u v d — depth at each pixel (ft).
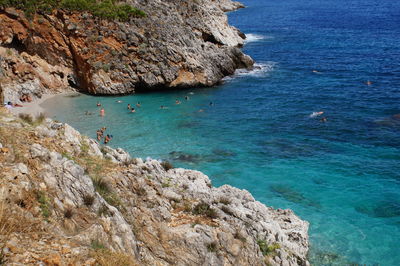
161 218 48.26
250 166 102.47
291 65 224.94
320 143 117.80
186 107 158.71
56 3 173.06
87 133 125.70
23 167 36.24
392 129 126.31
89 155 54.65
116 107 157.99
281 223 69.97
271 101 163.32
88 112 149.69
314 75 201.57
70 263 27.86
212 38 239.30
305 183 92.89
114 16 179.32
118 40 178.70
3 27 166.81
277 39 310.86
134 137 123.54
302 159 106.52
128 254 36.45
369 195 86.79
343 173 97.66
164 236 45.19
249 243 50.96
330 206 82.53
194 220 49.96
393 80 184.24
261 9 548.31
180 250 44.32
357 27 346.95
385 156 107.04
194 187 63.36
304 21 407.03
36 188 35.37
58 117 142.00
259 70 216.95
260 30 362.94
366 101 156.76
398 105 149.59
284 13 487.20
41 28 170.60
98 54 174.91
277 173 98.32
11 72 160.86
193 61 189.26
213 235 47.83
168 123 138.51
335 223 76.02
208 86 189.26
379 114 141.28
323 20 406.21
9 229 28.55
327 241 69.92
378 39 286.25
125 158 62.59
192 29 229.25
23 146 41.63
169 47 184.34
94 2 184.44
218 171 99.35
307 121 137.80
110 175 50.42
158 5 212.02
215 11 284.82
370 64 217.56
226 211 55.88
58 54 176.65
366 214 79.30
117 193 47.67
